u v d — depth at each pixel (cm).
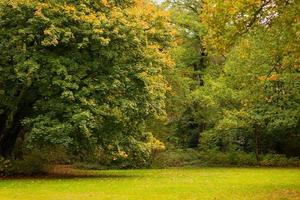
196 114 4022
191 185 1972
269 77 2030
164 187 1877
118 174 2744
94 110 2223
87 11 2280
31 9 2211
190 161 3844
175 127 4175
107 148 2492
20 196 1541
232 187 1892
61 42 2252
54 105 2211
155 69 2427
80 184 1978
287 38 1593
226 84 3641
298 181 2186
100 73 2323
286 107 3450
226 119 3562
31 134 2173
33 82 2267
